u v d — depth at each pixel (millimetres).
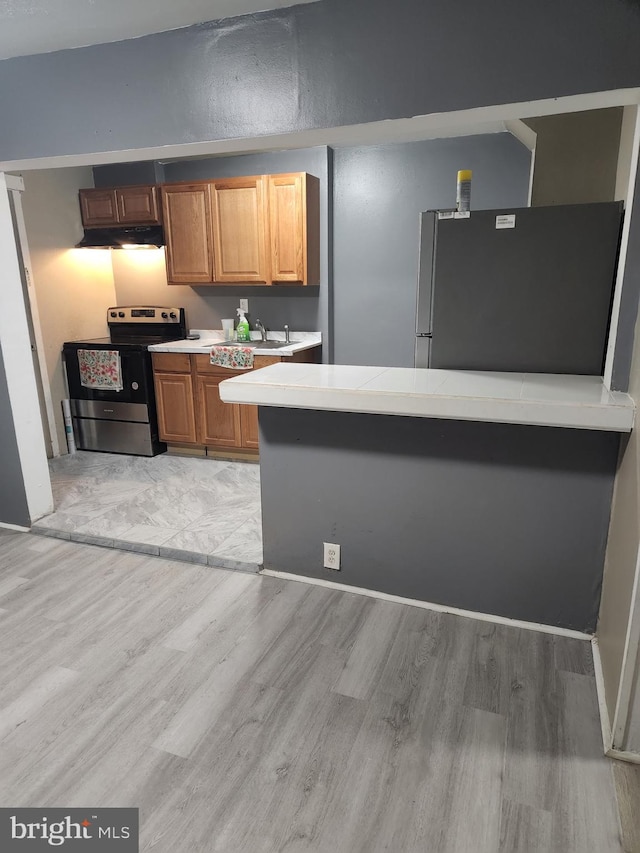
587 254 2232
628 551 1662
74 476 3967
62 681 1943
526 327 2373
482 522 2205
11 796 1511
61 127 2301
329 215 4199
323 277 4281
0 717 1782
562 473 2053
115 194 4359
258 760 1620
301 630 2219
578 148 2736
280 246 3998
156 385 4312
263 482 2531
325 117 1915
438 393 2002
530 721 1758
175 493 3629
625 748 1614
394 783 1545
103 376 4340
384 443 2271
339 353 4488
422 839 1389
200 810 1468
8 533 3125
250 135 2020
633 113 2086
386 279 4230
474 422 2121
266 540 2607
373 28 1790
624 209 2166
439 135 3803
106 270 4859
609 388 1996
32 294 4156
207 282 4258
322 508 2451
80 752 1649
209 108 2057
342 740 1689
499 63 1677
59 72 2240
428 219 2426
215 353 4055
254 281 4121
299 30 1875
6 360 2916
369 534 2395
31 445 3105
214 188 4059
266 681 1940
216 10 1887
